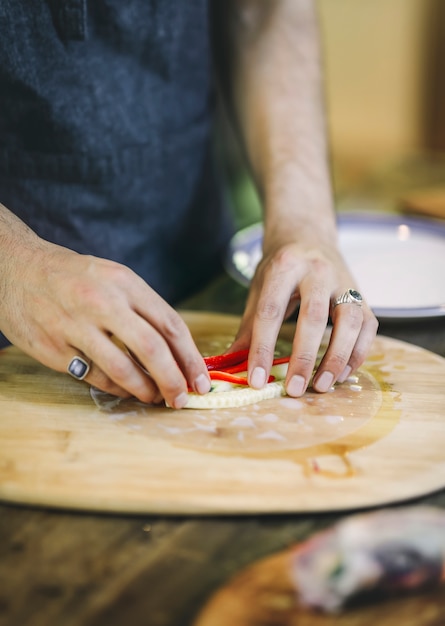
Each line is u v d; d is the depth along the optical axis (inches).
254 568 20.8
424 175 70.5
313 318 31.6
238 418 29.4
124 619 18.8
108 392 30.8
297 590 19.9
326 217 39.8
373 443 27.5
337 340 31.4
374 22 141.4
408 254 47.3
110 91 39.5
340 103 151.0
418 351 36.0
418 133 147.3
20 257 29.2
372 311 35.8
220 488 24.3
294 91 46.2
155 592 19.8
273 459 26.3
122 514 23.5
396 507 24.1
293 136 44.5
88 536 22.3
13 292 28.7
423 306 40.1
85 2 35.9
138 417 29.3
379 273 44.6
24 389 31.8
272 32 46.9
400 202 59.2
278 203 40.1
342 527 22.8
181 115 45.1
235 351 33.7
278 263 34.1
